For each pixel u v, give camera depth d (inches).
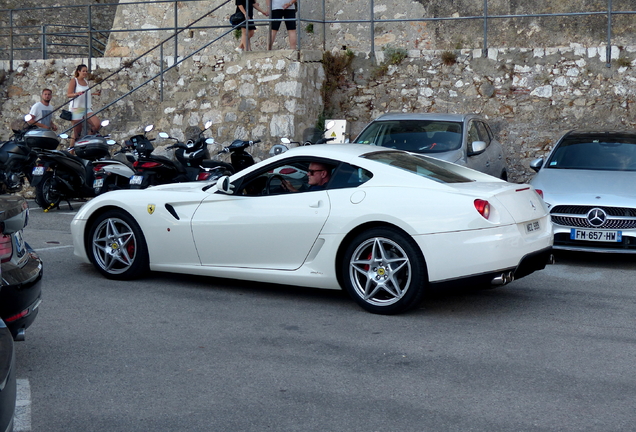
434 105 536.4
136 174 422.3
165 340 197.2
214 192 253.9
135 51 673.6
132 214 262.7
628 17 555.5
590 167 344.8
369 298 225.1
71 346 191.2
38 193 447.2
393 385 163.0
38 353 185.3
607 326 212.5
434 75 534.9
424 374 170.4
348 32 611.8
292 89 509.4
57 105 589.6
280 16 536.1
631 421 142.6
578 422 142.3
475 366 176.2
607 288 264.7
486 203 211.0
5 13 821.9
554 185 315.9
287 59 511.8
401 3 600.4
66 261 303.7
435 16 593.9
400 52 541.0
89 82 579.8
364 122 552.4
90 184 460.1
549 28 570.9
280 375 169.5
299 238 233.1
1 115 602.5
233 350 188.5
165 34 664.4
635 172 332.8
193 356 183.5
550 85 512.7
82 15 857.5
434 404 151.6
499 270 210.2
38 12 832.9
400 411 147.9
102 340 196.5
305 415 145.7
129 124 564.1
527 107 517.7
